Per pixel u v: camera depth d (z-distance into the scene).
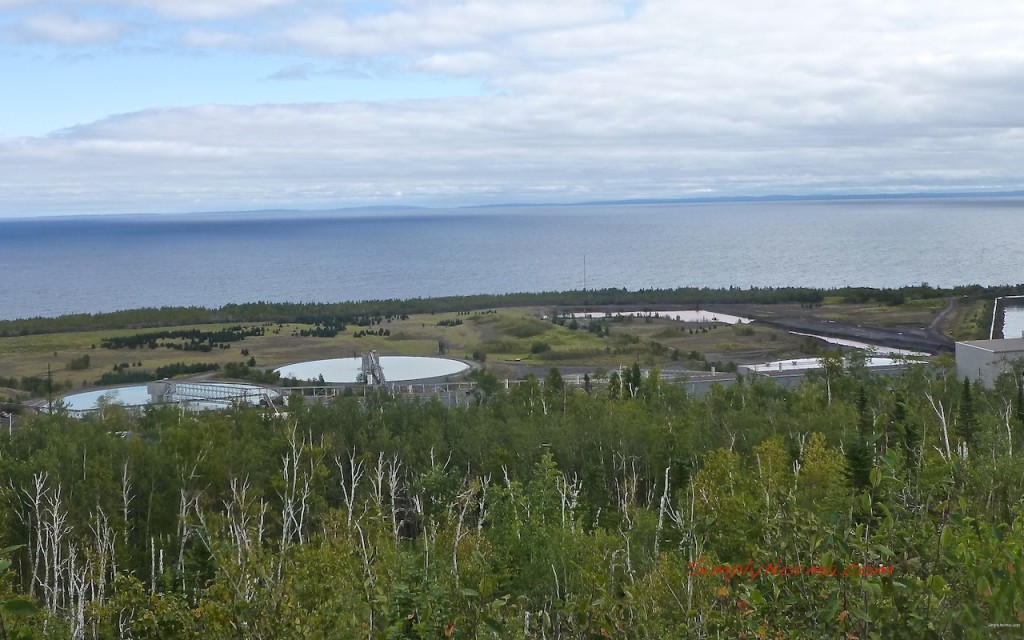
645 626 14.05
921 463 12.23
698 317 160.88
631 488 50.59
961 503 11.20
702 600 14.16
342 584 18.84
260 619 13.76
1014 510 15.48
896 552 11.42
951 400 60.09
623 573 25.50
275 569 16.98
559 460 55.28
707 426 58.25
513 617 14.37
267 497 49.53
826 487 32.22
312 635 13.83
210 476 48.69
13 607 10.85
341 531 34.00
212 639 13.75
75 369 121.75
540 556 30.41
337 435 61.12
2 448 56.62
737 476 34.59
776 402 68.81
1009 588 10.38
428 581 14.91
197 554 28.83
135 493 48.78
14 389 105.94
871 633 10.88
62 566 35.81
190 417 65.88
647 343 129.12
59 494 40.56
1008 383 69.19
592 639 13.75
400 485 54.25
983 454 33.06
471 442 57.38
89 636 26.31
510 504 38.28
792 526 12.46
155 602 16.14
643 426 56.66
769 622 11.84
